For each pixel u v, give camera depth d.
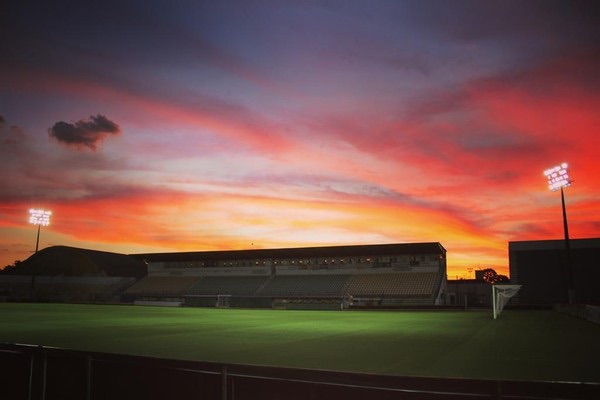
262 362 14.16
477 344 19.36
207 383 6.04
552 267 68.94
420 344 19.38
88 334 23.72
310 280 81.12
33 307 58.44
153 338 21.75
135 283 92.94
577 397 4.62
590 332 25.53
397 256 77.44
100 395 6.62
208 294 84.56
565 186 49.31
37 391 7.02
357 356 15.51
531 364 13.85
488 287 77.50
